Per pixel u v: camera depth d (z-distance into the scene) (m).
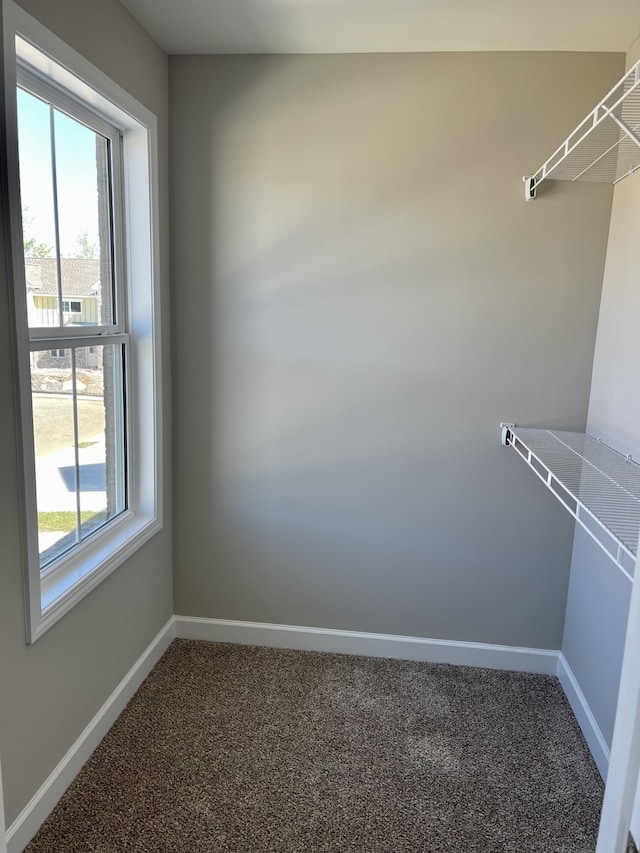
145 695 2.24
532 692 2.35
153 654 2.42
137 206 2.16
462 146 2.21
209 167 2.31
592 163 1.90
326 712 2.17
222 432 2.50
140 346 2.25
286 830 1.67
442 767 1.92
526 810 1.77
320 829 1.67
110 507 2.20
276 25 2.00
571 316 2.26
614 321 2.08
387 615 2.55
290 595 2.59
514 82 2.15
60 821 1.67
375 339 2.36
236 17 1.94
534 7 1.82
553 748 2.03
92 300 2.01
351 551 2.52
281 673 2.42
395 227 2.28
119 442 2.25
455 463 2.40
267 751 1.96
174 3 1.86
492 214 2.23
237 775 1.86
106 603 2.00
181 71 2.26
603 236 2.19
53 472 1.81
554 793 1.83
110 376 2.16
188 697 2.24
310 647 2.61
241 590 2.61
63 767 1.75
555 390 2.31
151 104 2.13
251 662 2.49
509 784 1.86
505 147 2.19
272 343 2.41
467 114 2.19
